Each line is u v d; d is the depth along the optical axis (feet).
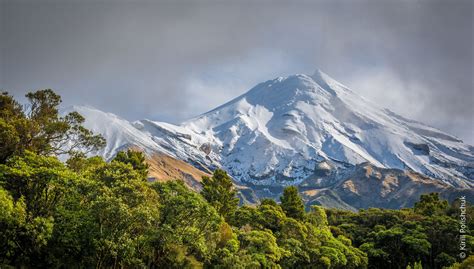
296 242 322.55
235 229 322.75
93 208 194.70
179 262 239.30
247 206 378.94
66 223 195.83
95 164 276.82
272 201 410.72
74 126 280.51
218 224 248.52
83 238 198.29
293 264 314.14
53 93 282.36
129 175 228.84
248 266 256.93
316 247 351.05
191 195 247.29
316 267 333.42
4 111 254.06
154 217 216.74
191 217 233.35
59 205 204.13
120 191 208.33
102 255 205.98
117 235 200.54
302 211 424.46
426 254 412.36
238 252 267.59
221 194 396.78
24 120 246.88
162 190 254.88
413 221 463.01
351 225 499.51
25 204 188.24
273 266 280.72
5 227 182.91
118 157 355.97
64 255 203.00
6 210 176.35
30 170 198.08
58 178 199.21
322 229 396.37
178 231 223.71
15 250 192.54
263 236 291.79
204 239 240.73
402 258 418.10
